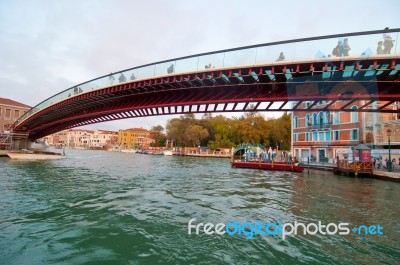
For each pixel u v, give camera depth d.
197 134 77.75
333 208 10.01
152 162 43.69
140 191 13.12
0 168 23.64
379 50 11.31
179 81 17.75
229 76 15.68
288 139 55.56
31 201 10.29
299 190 14.59
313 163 24.92
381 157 23.47
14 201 10.22
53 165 29.19
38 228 7.04
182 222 7.75
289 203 10.84
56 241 6.14
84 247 5.82
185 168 30.97
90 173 21.84
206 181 18.20
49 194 11.82
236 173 25.31
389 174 19.80
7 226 7.15
